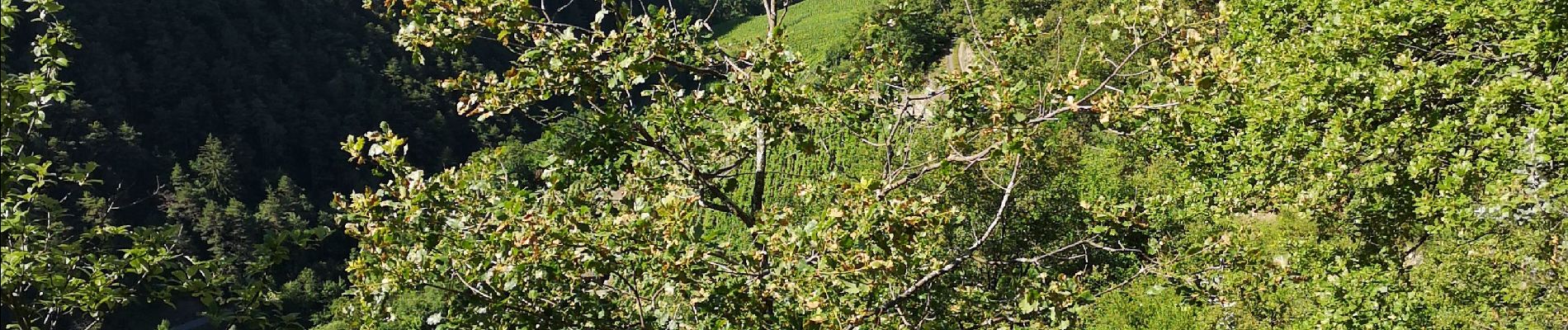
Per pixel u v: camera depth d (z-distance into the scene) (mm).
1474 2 10438
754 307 6234
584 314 6117
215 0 101375
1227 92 6320
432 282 5879
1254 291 8789
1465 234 11828
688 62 7191
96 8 90000
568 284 6023
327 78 103062
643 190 6930
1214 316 14719
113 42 89750
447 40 6719
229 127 91250
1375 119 11516
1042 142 7508
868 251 6035
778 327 6344
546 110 6988
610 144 6938
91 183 5770
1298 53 12742
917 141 8383
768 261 6070
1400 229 13289
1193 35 6141
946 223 7246
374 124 98188
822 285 6020
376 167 6055
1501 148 9203
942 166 6867
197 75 92625
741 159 7484
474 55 111750
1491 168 9305
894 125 7480
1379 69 11055
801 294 5992
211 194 78688
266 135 90438
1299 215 11992
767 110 6859
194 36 96062
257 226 70938
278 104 93875
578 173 6918
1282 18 13406
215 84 93188
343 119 97000
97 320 5840
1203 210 12719
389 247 5770
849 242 5410
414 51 6695
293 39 105000
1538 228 11734
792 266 5793
